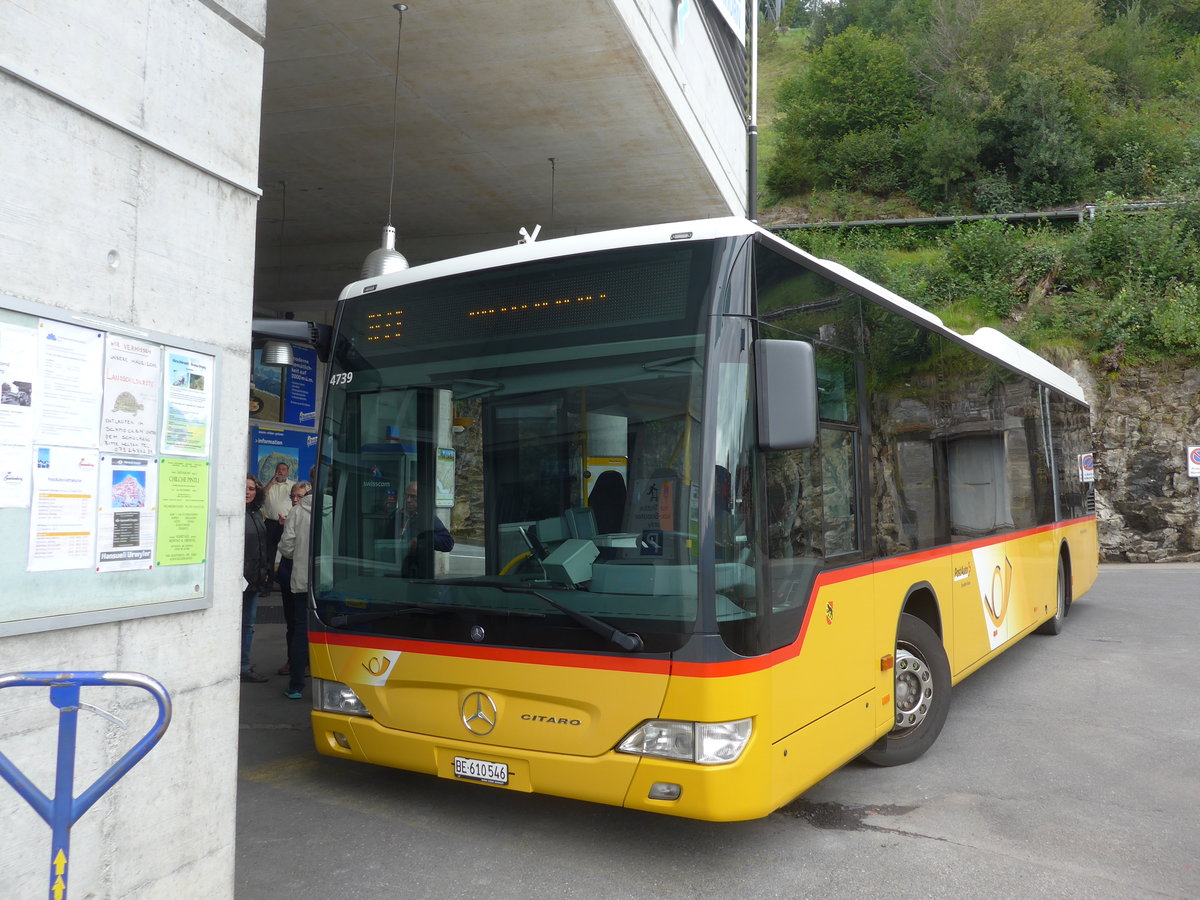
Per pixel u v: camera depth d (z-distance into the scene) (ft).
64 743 7.61
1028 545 29.84
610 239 14.69
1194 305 73.00
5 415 8.82
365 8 27.86
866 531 17.34
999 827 16.05
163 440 10.47
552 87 33.12
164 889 10.48
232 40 11.58
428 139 37.86
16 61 8.91
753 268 14.06
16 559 8.90
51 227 9.28
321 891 13.35
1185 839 15.58
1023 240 88.94
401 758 15.21
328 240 52.60
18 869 8.91
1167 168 107.86
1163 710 24.39
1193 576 57.67
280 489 34.73
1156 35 139.23
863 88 124.36
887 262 93.81
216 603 11.21
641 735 13.12
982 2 124.47
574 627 13.65
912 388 20.44
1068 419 38.65
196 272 11.02
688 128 37.29
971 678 28.48
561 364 14.70
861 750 16.55
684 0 36.52
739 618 13.01
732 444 13.30
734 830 15.79
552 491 14.37
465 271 15.93
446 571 15.16
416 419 15.94
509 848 14.94
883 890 13.52
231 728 11.39
